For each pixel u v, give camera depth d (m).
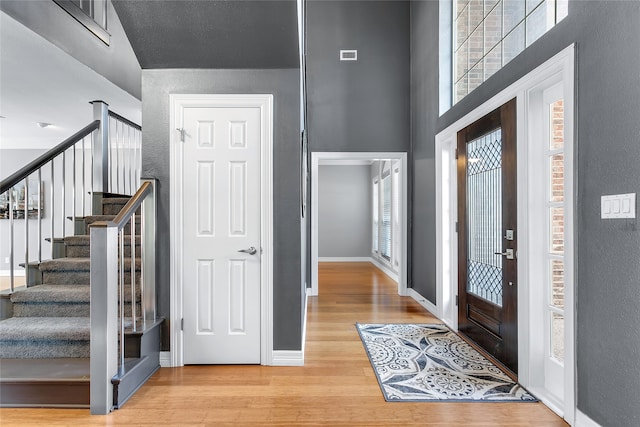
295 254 2.90
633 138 1.65
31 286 3.11
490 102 2.93
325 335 3.60
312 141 5.39
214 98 2.88
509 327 2.73
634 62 1.64
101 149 3.89
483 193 3.16
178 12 2.49
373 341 3.40
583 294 1.95
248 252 2.88
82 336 2.54
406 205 5.37
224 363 2.89
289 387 2.52
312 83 5.40
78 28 3.34
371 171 9.40
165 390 2.47
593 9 1.88
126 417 2.14
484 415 2.17
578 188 1.99
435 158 4.27
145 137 2.89
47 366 2.43
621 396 1.71
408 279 5.40
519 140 2.55
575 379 2.01
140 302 3.01
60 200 6.68
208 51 2.75
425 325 3.90
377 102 5.40
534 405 2.28
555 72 2.18
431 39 4.45
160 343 2.87
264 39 2.64
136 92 4.29
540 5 2.55
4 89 4.02
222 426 2.05
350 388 2.50
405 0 5.43
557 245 2.40
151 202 2.85
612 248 1.76
